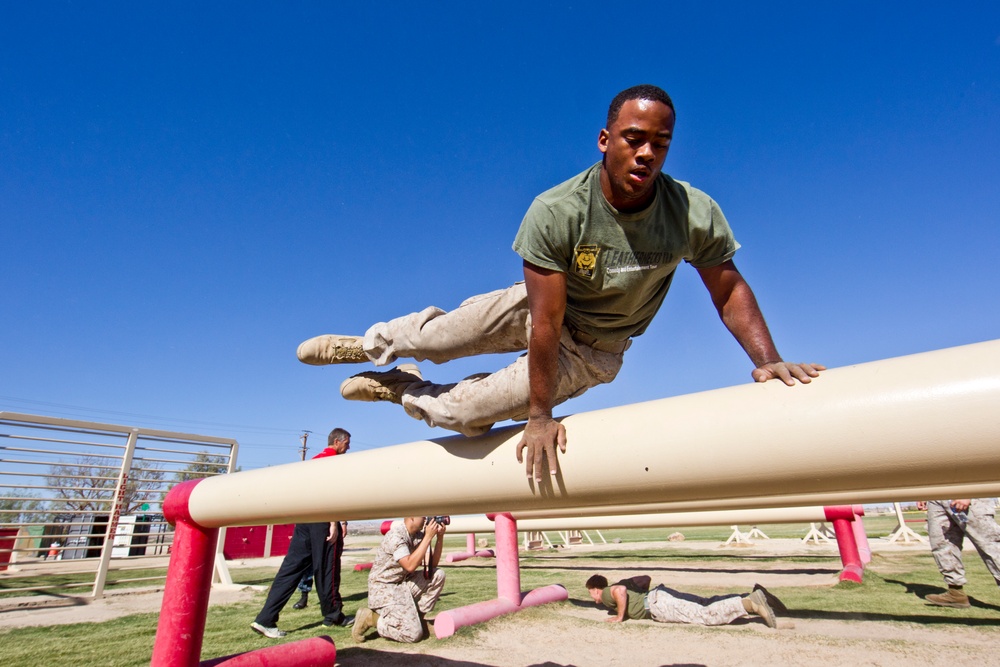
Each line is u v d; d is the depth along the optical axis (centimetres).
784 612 551
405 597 507
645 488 167
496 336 231
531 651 452
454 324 238
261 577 1041
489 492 199
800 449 142
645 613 545
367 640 505
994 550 534
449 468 210
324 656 348
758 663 395
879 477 136
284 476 260
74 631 573
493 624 541
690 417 162
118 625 606
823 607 569
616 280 202
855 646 423
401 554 512
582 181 197
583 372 228
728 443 151
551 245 193
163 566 1358
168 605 283
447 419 222
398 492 221
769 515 739
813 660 396
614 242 196
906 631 466
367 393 279
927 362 137
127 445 887
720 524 779
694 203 208
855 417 136
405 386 267
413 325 254
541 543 1686
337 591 574
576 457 178
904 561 914
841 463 138
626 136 180
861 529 906
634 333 239
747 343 207
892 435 131
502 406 203
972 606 551
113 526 850
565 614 582
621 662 413
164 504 300
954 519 559
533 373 191
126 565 1404
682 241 205
